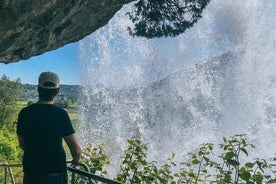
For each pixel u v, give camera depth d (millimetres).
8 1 6801
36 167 2930
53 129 2957
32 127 2967
